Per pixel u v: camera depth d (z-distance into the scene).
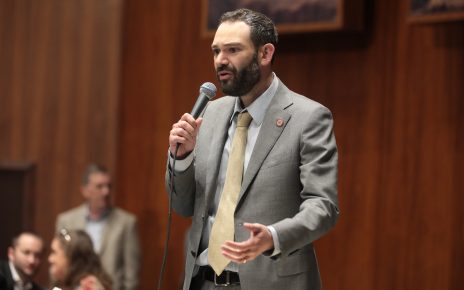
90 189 15.27
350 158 13.25
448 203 12.25
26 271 12.41
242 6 13.86
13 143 17.81
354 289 13.10
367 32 13.14
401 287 12.63
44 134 17.47
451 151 12.25
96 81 16.83
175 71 15.64
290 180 6.16
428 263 12.39
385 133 12.91
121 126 16.41
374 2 13.10
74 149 17.08
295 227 5.66
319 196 5.92
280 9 13.41
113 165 16.44
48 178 17.39
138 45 16.22
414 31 12.68
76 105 17.08
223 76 6.22
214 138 6.55
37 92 17.55
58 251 9.91
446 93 12.34
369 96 13.10
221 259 6.17
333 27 12.81
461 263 12.09
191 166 6.43
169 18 15.78
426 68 12.54
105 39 16.75
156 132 15.87
